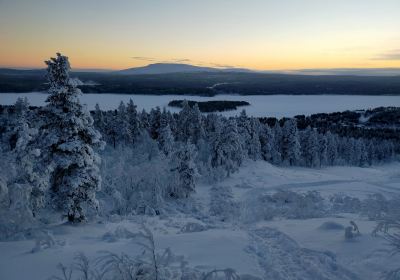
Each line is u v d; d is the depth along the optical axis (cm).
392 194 3606
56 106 1764
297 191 3816
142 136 5200
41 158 1761
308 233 1338
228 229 1623
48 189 1838
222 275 826
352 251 1026
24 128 1734
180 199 3381
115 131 6806
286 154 7750
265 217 2048
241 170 5581
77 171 1786
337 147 9925
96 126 7062
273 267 964
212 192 3909
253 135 6838
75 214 1794
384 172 6806
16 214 1605
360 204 2278
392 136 13138
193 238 1261
